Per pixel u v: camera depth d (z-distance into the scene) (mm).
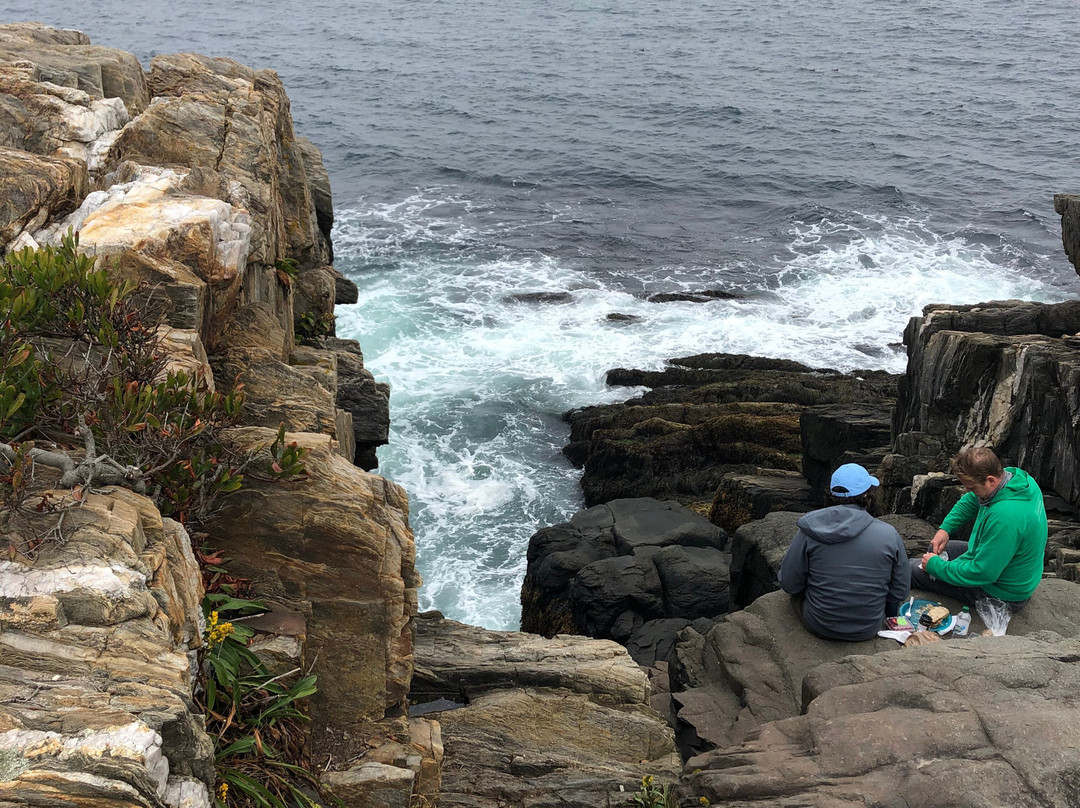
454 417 21906
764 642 5766
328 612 4547
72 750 2650
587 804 4961
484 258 32875
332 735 4516
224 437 4676
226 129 9047
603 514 15922
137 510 3686
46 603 3123
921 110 58938
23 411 4098
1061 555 8500
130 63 9672
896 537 5473
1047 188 43250
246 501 4555
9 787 2529
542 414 22297
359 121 55219
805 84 66688
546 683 5898
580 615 13727
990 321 12453
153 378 4469
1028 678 4387
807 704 4766
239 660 4172
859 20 93125
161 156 8359
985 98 61812
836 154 49281
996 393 11008
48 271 4469
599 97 62812
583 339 25953
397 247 33625
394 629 4648
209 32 88250
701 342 25953
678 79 68625
